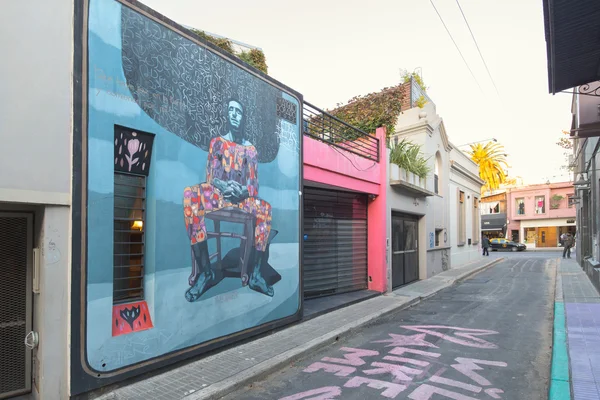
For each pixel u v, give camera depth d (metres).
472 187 23.56
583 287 11.34
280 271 7.08
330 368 5.33
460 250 20.38
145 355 4.60
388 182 11.56
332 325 7.37
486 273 17.23
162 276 4.84
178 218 5.09
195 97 5.42
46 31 3.81
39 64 3.75
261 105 6.77
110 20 4.36
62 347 3.86
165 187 4.93
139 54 4.66
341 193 10.45
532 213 40.88
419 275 14.48
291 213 7.47
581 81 6.57
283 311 7.10
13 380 3.99
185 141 5.23
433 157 15.97
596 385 4.20
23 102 3.62
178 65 5.18
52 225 3.83
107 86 4.30
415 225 14.39
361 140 11.20
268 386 4.74
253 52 10.03
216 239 5.68
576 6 4.64
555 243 39.78
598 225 11.62
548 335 6.77
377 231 11.20
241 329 6.11
